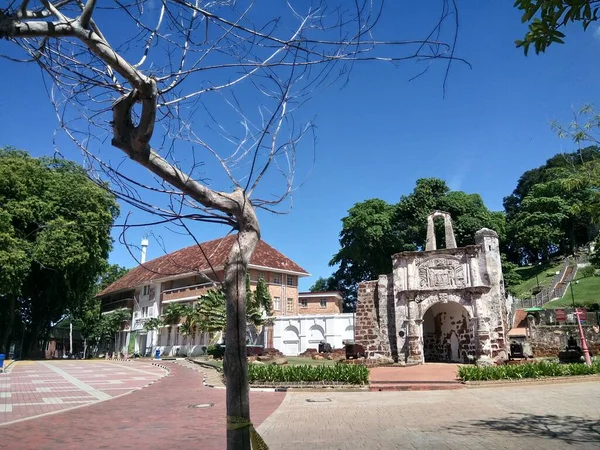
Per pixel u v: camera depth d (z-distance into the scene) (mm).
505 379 17641
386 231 48969
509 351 26750
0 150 40969
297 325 39156
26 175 38281
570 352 22969
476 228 44156
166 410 13172
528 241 63844
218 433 9781
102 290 66188
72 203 39750
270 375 17969
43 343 49500
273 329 39750
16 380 22188
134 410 13172
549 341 29062
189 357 39094
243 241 4859
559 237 65000
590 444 7688
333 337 37625
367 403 13734
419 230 46312
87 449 8508
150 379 23281
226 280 4727
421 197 47125
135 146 4324
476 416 10852
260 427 10156
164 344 47906
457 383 17469
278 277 44531
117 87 4570
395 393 16109
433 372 21938
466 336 28641
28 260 35219
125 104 4246
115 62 4012
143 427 10586
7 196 37125
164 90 4461
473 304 26781
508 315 31812
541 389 15805
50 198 38844
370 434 9070
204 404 14258
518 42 5090
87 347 70688
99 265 44062
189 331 40344
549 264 64188
